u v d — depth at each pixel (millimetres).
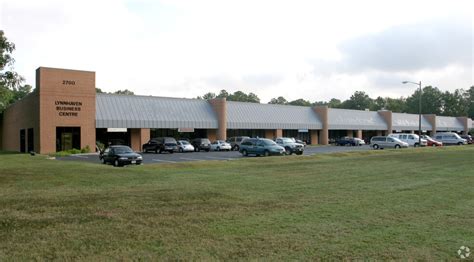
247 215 9539
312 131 71938
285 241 7367
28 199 11078
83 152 41562
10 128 60281
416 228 8469
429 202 11562
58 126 42188
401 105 154625
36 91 42719
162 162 30594
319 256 6555
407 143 53844
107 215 9219
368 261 6359
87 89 44125
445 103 153750
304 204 11047
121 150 27500
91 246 6879
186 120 52719
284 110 67562
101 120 45094
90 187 13727
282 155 35906
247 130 61875
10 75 26266
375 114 85625
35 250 6625
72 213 9367
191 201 11234
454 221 9141
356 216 9578
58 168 20172
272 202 11305
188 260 6254
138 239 7348
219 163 26500
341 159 30953
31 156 33812
